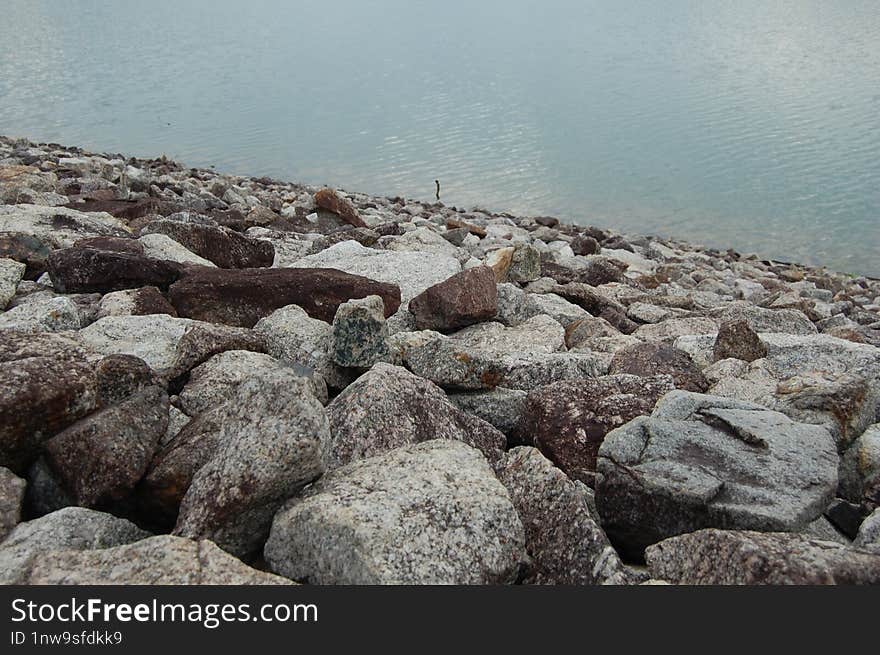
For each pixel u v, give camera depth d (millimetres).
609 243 7273
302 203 6625
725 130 13609
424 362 2463
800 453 1756
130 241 3363
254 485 1562
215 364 2305
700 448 1786
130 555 1454
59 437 1791
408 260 3779
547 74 19656
